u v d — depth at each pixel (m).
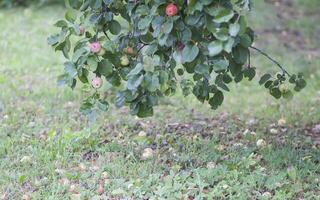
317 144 7.58
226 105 9.62
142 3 5.71
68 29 5.71
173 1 5.26
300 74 6.43
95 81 5.58
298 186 6.14
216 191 5.95
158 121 8.34
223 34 4.79
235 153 7.04
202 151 7.09
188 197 5.93
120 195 6.05
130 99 5.63
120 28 5.85
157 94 5.72
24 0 15.03
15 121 8.09
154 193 6.02
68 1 5.87
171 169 6.53
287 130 8.15
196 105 9.39
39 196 5.97
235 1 5.04
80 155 7.00
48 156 6.89
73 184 6.28
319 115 8.98
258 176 6.31
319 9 16.78
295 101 9.95
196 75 5.93
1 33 12.82
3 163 6.71
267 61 12.18
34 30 13.16
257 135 7.75
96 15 5.73
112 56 5.64
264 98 10.12
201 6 5.02
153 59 5.46
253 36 5.60
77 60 5.52
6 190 6.15
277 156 6.95
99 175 6.43
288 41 13.89
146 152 6.93
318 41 14.06
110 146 7.20
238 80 6.06
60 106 8.89
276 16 15.66
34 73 10.66
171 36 5.29
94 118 5.89
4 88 9.68
